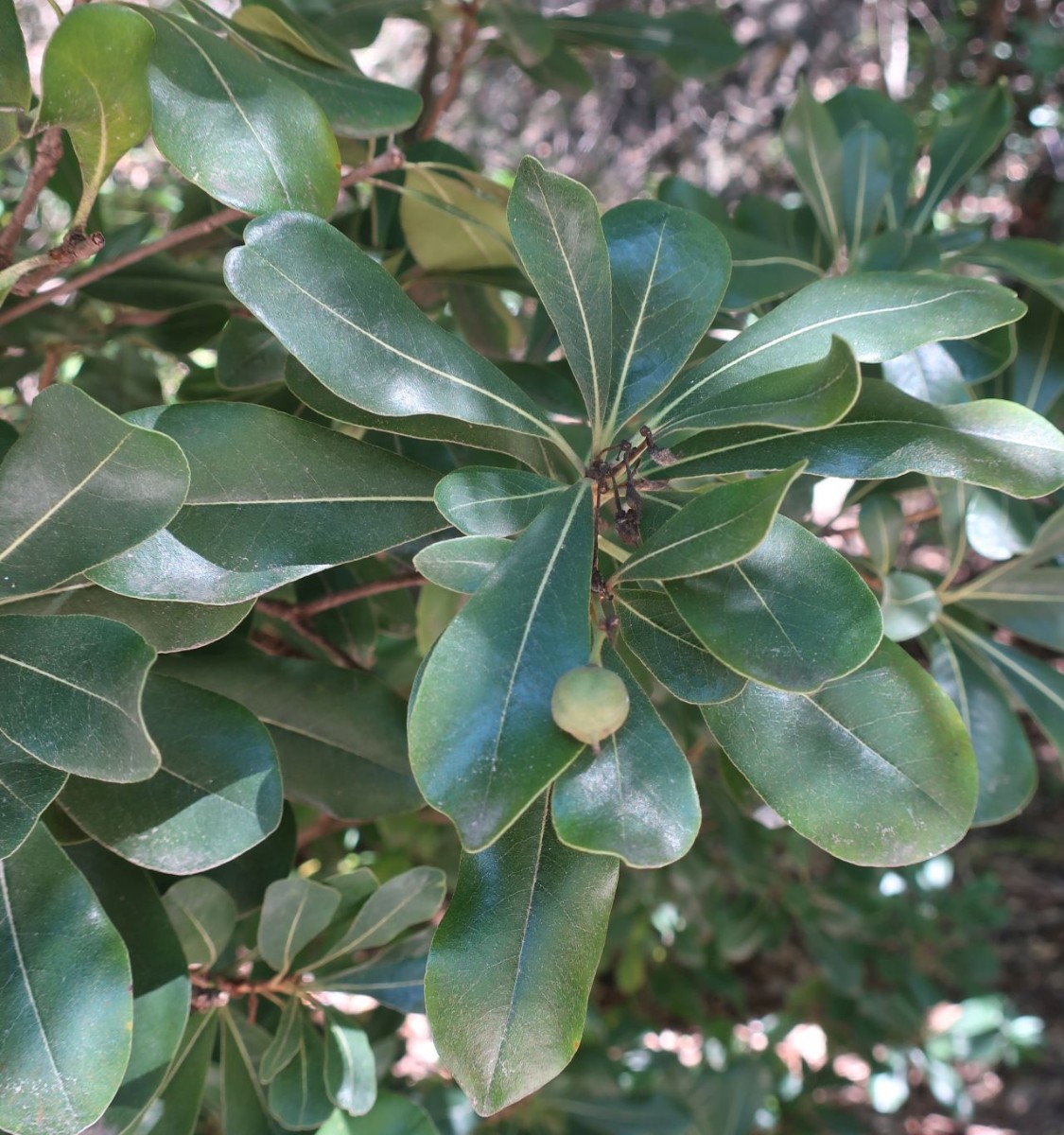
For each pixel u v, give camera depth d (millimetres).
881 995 660
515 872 185
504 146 831
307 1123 235
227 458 191
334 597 291
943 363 276
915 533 442
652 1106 515
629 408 207
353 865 469
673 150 823
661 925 697
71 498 164
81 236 190
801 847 610
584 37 467
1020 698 294
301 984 252
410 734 150
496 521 180
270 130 199
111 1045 175
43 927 181
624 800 162
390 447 294
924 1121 807
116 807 203
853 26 755
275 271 175
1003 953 869
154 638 190
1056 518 290
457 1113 431
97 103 173
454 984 178
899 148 366
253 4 243
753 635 166
